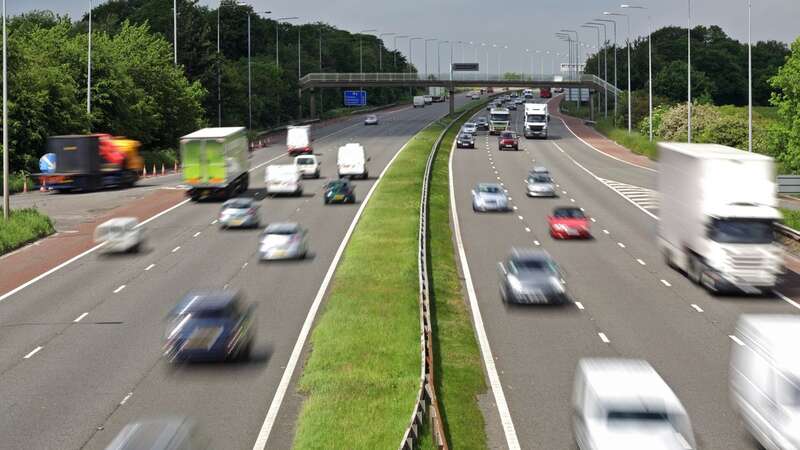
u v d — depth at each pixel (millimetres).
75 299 43875
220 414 28188
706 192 43469
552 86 193750
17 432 26891
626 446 21859
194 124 124562
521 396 29797
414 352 33375
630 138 130125
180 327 33531
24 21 136250
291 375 31922
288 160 113000
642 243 58656
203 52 145625
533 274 42281
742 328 27766
